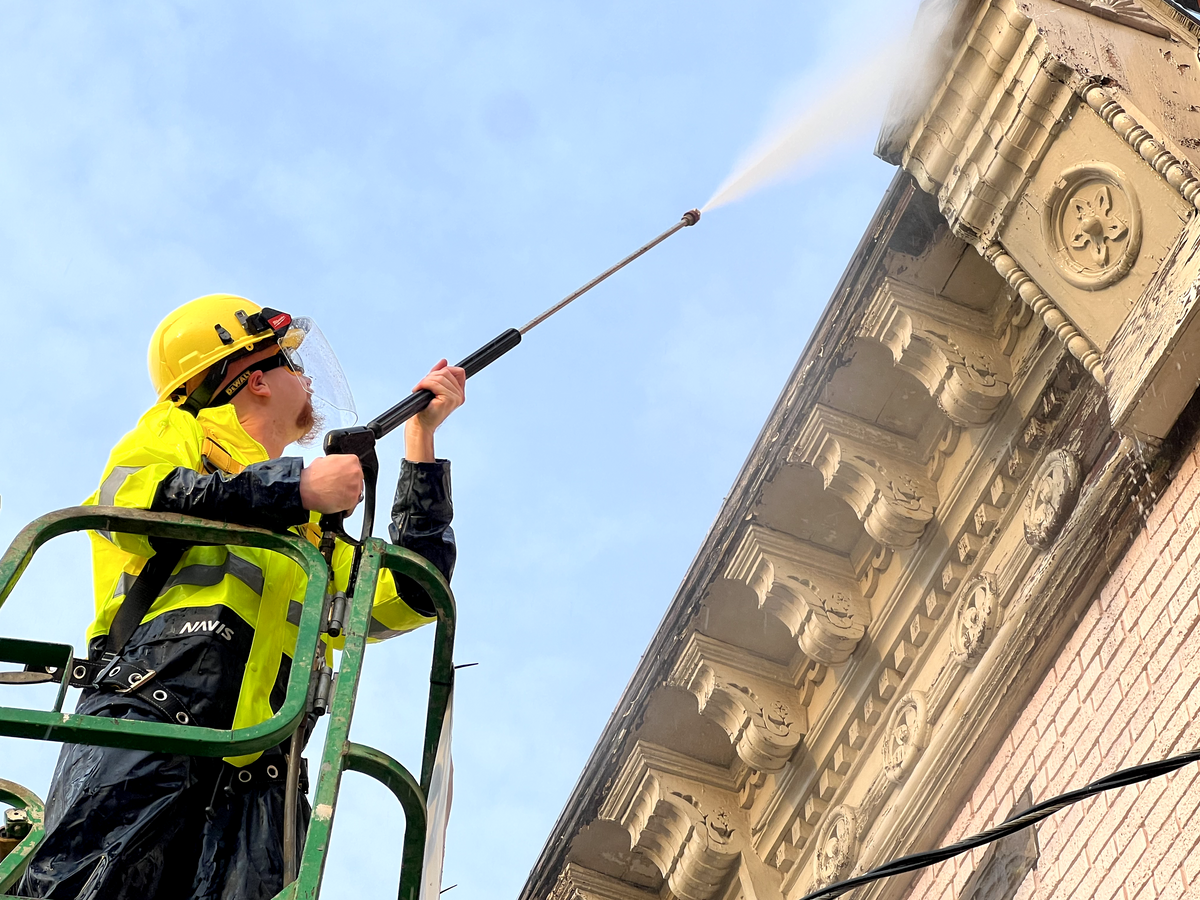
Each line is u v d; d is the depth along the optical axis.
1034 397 8.88
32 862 3.62
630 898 10.97
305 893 3.12
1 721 3.20
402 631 4.53
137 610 3.99
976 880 8.13
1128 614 7.73
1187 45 8.45
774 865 9.88
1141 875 6.96
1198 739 6.90
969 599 8.84
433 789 3.88
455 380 4.54
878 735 9.44
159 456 4.07
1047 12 8.21
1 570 3.54
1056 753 7.91
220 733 3.29
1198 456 7.52
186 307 4.82
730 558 9.99
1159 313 7.52
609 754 10.59
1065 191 8.16
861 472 9.41
